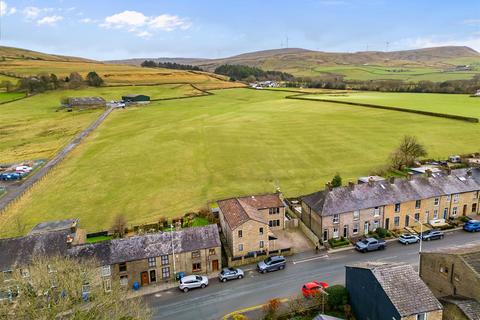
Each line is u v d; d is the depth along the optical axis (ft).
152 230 221.25
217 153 381.40
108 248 172.65
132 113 612.29
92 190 296.51
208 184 303.27
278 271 180.34
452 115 472.44
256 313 149.18
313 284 159.22
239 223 188.55
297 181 301.63
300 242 209.46
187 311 152.66
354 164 334.85
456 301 126.00
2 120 563.89
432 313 118.73
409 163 319.88
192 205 263.49
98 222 242.37
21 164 359.87
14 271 140.05
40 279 126.72
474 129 422.41
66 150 404.57
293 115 557.74
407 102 613.52
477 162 313.12
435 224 220.43
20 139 460.96
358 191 217.77
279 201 225.76
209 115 582.76
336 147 386.11
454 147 366.63
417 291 122.72
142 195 284.61
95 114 607.78
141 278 173.17
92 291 136.56
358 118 513.45
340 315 145.07
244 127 488.85
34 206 269.85
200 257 179.73
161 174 328.08
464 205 232.12
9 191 300.81
